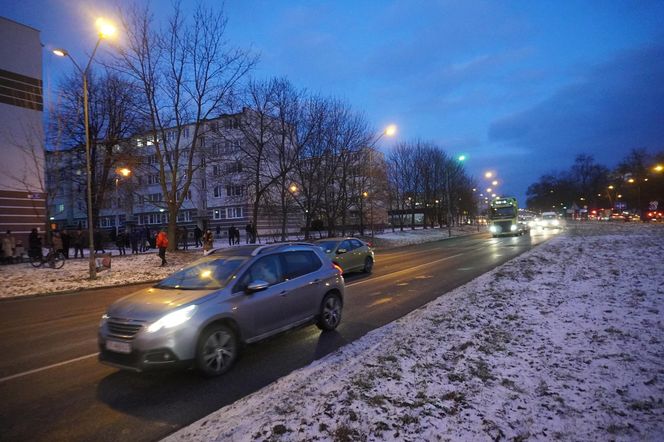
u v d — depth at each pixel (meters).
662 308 6.85
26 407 4.41
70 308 11.12
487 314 7.28
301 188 32.62
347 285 13.04
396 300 10.07
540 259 15.60
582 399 3.77
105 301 12.16
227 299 5.40
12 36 27.52
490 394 3.97
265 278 6.14
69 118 28.23
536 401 3.78
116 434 3.79
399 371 4.71
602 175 116.50
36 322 9.34
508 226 39.34
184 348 4.79
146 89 24.22
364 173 36.72
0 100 26.91
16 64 27.64
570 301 7.87
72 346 7.00
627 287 8.87
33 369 5.73
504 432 3.27
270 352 6.15
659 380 4.08
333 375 4.80
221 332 5.24
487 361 4.88
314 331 7.33
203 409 4.27
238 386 4.86
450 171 66.31
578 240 24.47
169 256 23.89
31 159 28.06
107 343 4.90
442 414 3.61
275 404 4.05
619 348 5.04
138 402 4.48
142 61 23.56
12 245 21.39
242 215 54.94
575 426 3.31
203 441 3.43
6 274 17.36
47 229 25.56
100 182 32.91
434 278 13.65
